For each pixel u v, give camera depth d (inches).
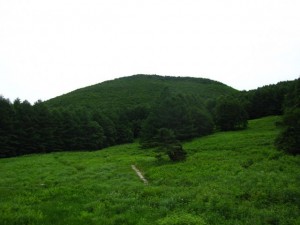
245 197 632.4
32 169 1365.7
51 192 751.7
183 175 999.0
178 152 1378.0
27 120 2559.1
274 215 490.9
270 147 1414.9
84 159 1807.3
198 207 561.3
